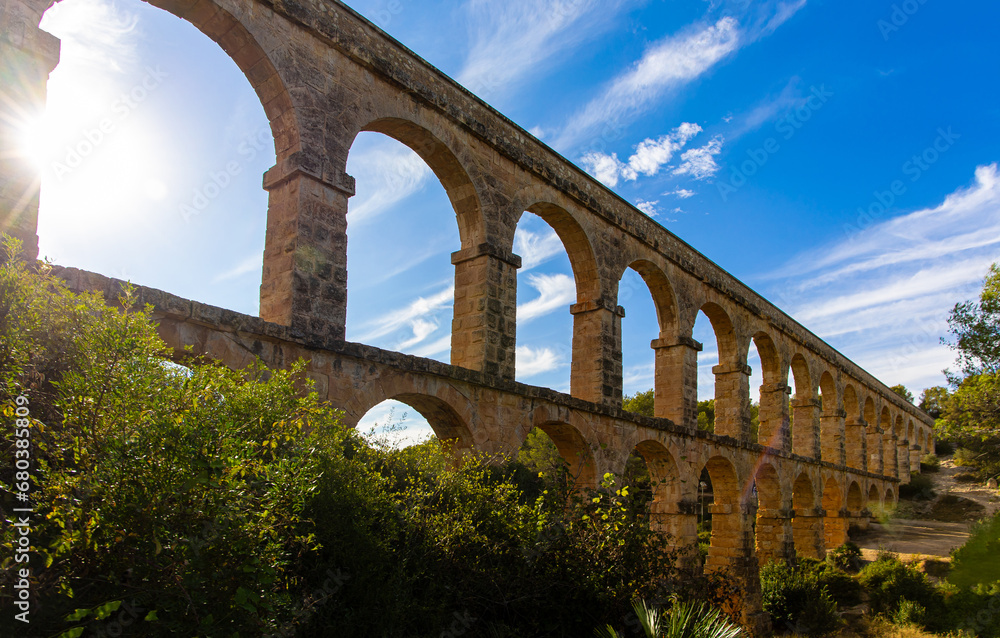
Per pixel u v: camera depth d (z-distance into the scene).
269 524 8.38
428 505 13.26
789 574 34.47
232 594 7.67
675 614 14.98
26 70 11.67
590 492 17.58
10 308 7.99
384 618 10.70
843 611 35.00
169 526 7.34
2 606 6.72
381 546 11.02
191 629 7.41
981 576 30.23
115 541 7.35
